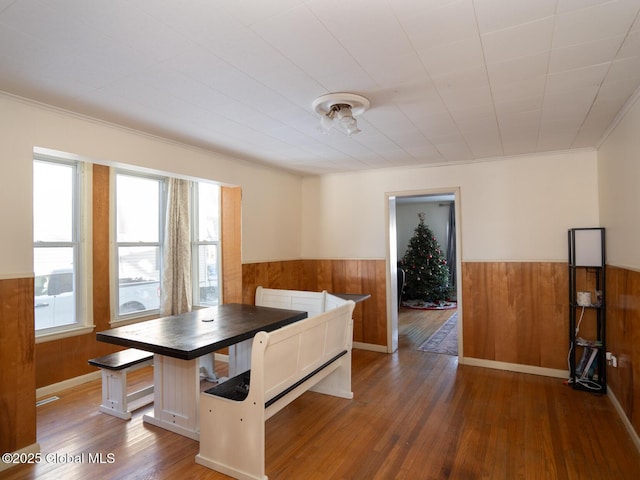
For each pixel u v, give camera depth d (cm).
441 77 218
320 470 231
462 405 323
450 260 917
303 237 543
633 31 170
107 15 155
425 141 355
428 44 181
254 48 184
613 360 317
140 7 150
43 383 352
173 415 282
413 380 384
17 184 243
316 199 535
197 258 529
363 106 255
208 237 524
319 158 427
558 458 242
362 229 504
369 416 303
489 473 227
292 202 524
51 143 261
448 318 700
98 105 259
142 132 321
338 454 249
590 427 282
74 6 149
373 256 496
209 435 238
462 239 440
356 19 160
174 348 237
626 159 274
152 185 480
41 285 362
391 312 486
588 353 367
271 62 199
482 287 428
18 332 243
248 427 223
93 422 297
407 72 212
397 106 264
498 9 153
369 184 499
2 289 236
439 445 259
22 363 245
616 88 235
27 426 246
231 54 190
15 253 242
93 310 397
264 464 232
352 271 510
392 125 306
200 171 382
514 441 263
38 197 361
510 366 413
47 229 367
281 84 227
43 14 154
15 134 243
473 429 281
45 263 365
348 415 305
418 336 570
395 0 146
